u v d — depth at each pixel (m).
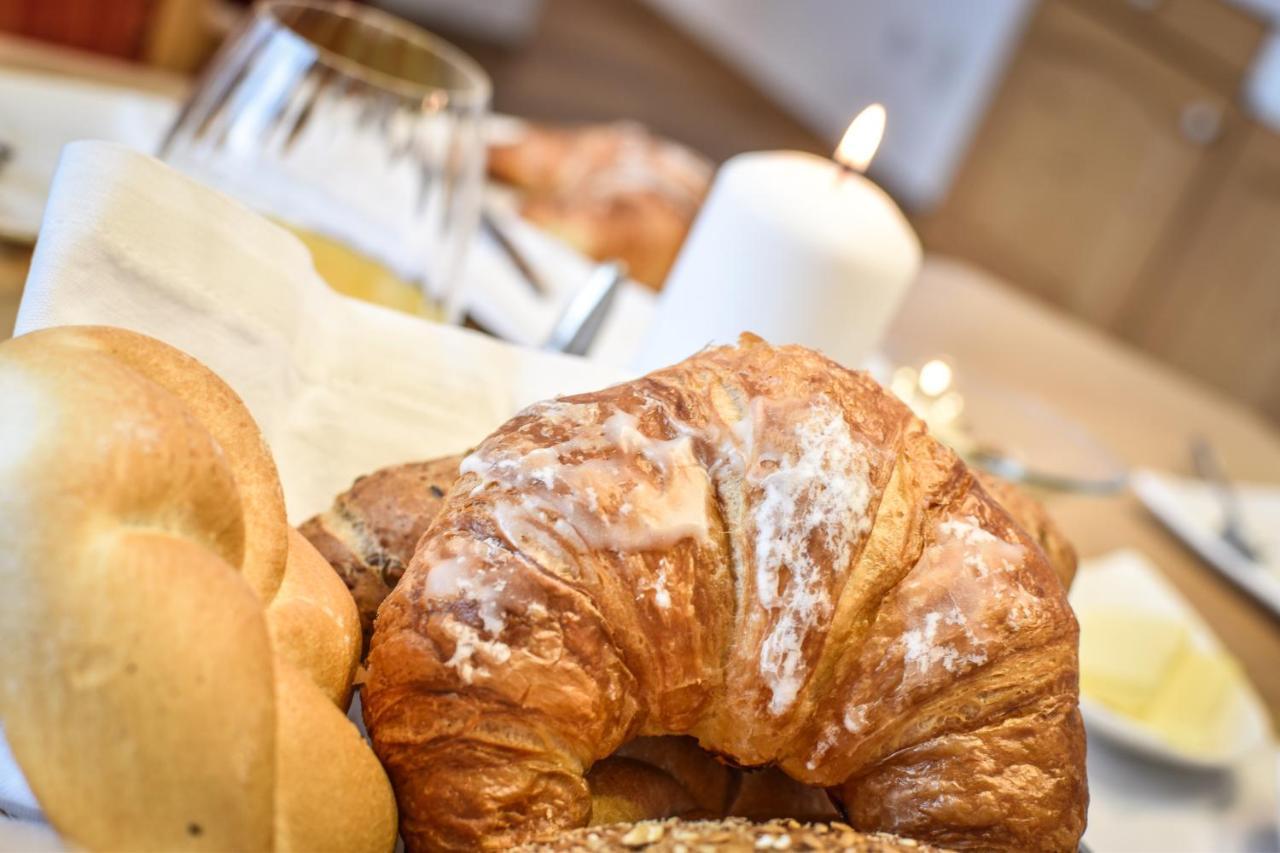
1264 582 0.78
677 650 0.36
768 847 0.34
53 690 0.26
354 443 0.42
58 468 0.27
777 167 0.54
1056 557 0.44
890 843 0.35
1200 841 0.58
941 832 0.37
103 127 0.61
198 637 0.27
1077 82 2.29
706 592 0.36
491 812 0.35
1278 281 2.09
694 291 0.53
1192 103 2.14
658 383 0.38
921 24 2.68
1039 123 2.35
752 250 0.52
